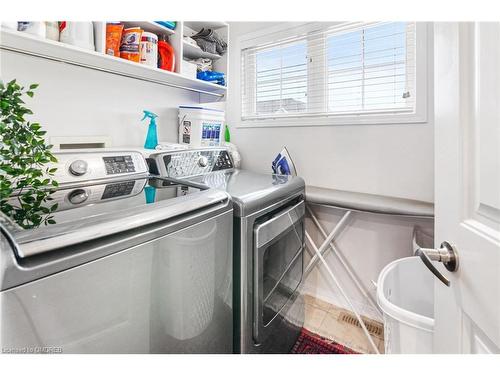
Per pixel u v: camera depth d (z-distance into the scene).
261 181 1.54
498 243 0.46
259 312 1.22
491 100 0.49
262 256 1.23
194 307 0.94
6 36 1.07
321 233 2.12
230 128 2.55
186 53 1.98
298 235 1.67
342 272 2.08
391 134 1.81
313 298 2.21
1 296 0.50
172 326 0.85
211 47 1.99
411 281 1.43
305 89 2.17
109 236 0.67
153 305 0.79
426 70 1.66
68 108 1.49
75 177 1.17
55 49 1.22
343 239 2.04
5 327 0.50
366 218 1.95
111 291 0.68
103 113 1.66
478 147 0.53
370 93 1.91
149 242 0.77
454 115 0.60
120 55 1.47
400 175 1.79
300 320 1.74
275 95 2.33
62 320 0.58
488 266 0.49
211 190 1.09
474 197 0.54
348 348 1.67
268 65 2.34
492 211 0.49
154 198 0.98
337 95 2.04
